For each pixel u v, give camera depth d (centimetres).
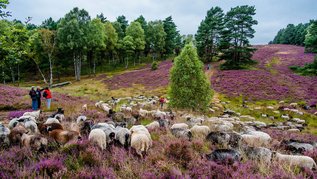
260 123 1738
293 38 10425
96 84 4500
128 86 4253
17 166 483
